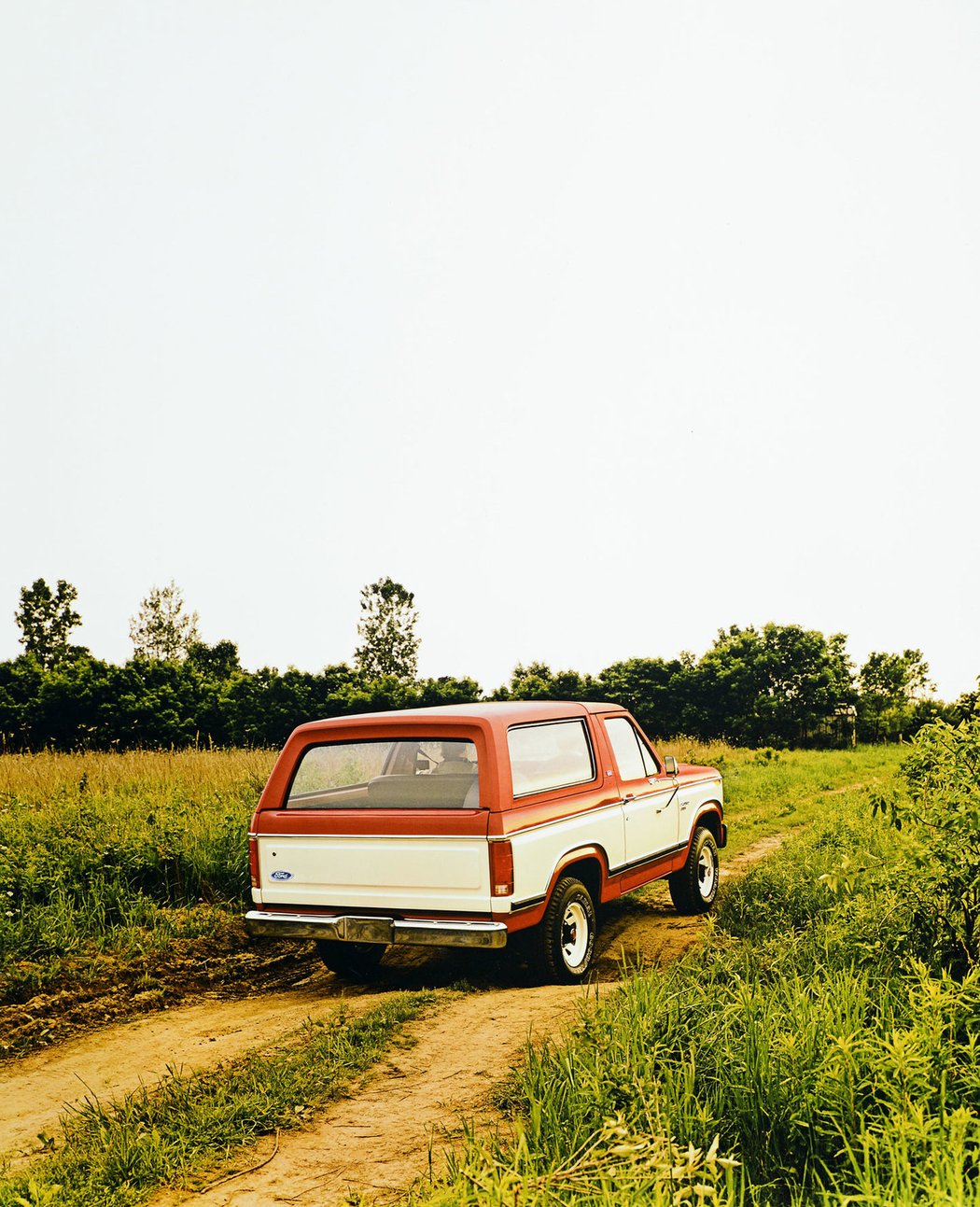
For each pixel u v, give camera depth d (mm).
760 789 20281
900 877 5355
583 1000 5172
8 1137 4973
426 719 6754
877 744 50750
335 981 7734
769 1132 3621
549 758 7270
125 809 11852
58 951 7949
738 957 6074
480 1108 4418
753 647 54625
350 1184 3836
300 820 6945
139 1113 4707
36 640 79688
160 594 79688
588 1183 2949
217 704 44562
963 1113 3127
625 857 8008
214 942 8727
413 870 6523
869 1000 4691
